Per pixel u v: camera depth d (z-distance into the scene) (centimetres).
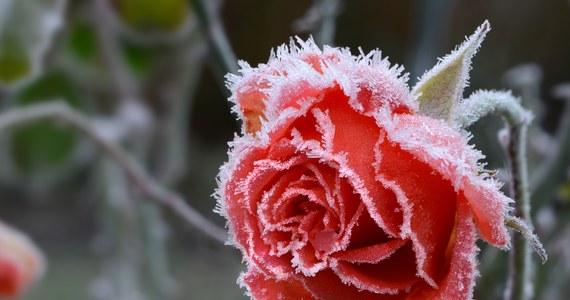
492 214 39
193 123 158
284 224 40
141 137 79
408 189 39
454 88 42
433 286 40
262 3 149
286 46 42
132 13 74
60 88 83
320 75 40
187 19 75
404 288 40
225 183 41
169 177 84
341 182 40
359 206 40
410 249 41
